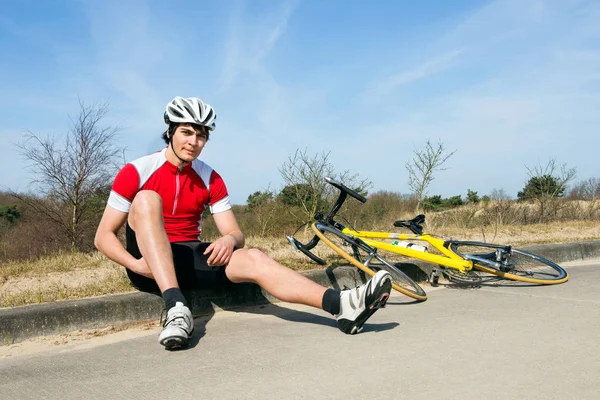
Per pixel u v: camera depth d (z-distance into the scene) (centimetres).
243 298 407
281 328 326
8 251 816
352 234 486
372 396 212
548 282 486
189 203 348
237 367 250
